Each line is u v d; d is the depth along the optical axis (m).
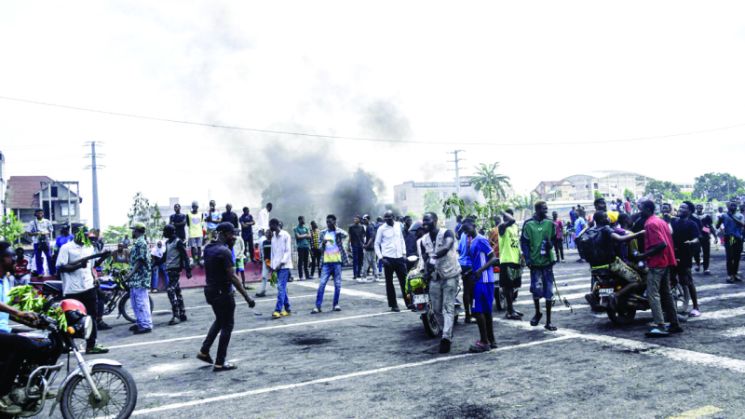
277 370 6.62
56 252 15.30
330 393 5.53
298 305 12.23
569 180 133.00
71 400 4.88
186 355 7.69
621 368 5.85
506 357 6.64
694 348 6.51
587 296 8.29
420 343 7.78
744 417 4.29
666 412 4.49
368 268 17.25
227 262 6.70
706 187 136.12
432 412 4.79
